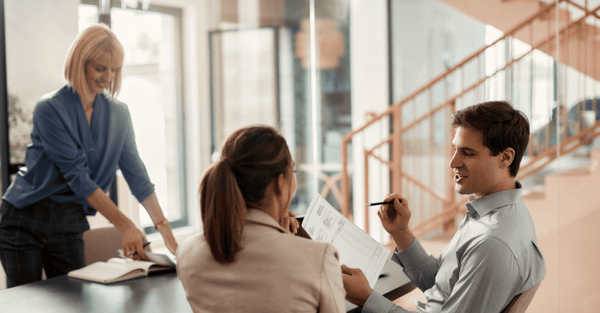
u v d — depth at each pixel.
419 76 3.99
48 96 1.69
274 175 0.84
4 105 2.73
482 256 1.03
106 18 3.09
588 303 2.77
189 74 4.31
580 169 2.85
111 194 3.19
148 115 4.04
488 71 3.62
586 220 2.80
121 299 1.25
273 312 0.77
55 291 1.32
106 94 1.81
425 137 3.98
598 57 2.87
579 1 2.93
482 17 3.48
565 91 2.96
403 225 1.36
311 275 0.79
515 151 1.10
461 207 3.55
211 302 0.81
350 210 4.28
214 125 4.32
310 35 4.21
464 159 1.13
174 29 4.24
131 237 1.64
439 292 1.22
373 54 4.12
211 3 4.25
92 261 1.88
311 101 4.25
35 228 1.70
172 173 4.36
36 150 1.71
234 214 0.79
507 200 1.11
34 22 2.80
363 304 1.07
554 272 2.86
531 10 3.31
